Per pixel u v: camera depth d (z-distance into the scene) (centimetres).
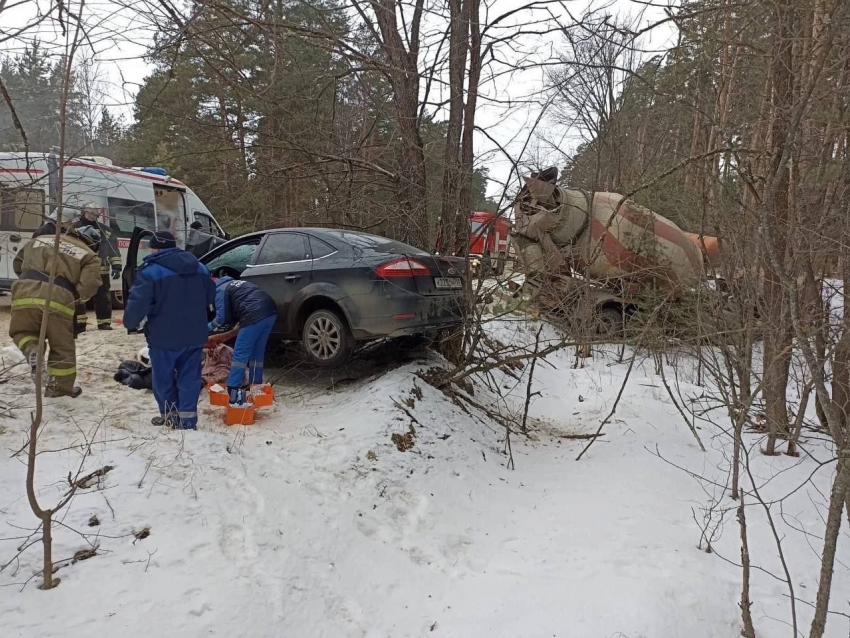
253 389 537
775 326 471
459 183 655
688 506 443
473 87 653
